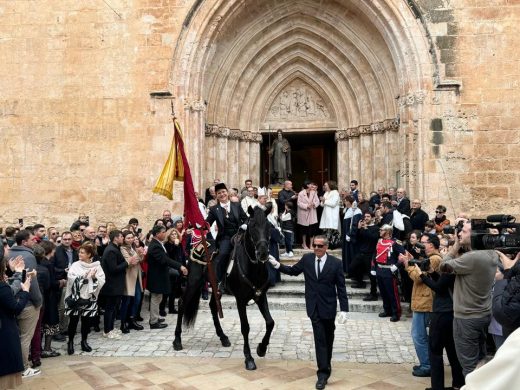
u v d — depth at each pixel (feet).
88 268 26.37
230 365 23.61
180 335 27.17
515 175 43.19
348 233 40.52
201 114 46.91
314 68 54.34
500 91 43.62
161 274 31.55
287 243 44.57
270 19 51.16
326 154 62.80
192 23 46.09
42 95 47.55
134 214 46.34
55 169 47.24
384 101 49.88
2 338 16.79
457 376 19.61
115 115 46.85
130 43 46.78
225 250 27.32
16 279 18.04
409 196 44.60
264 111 55.52
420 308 21.48
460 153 43.78
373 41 49.93
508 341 5.22
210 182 49.96
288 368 23.04
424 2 44.47
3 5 48.03
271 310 35.86
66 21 47.44
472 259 16.92
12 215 47.34
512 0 43.75
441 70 44.11
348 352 25.68
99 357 25.29
